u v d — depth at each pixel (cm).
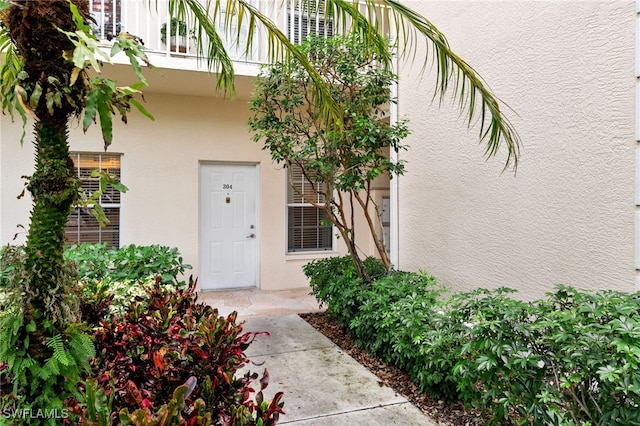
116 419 143
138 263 425
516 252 344
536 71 328
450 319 259
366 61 416
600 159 282
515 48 347
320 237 698
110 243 580
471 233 392
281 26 549
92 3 501
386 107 548
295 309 550
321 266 504
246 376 180
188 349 180
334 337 438
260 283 654
